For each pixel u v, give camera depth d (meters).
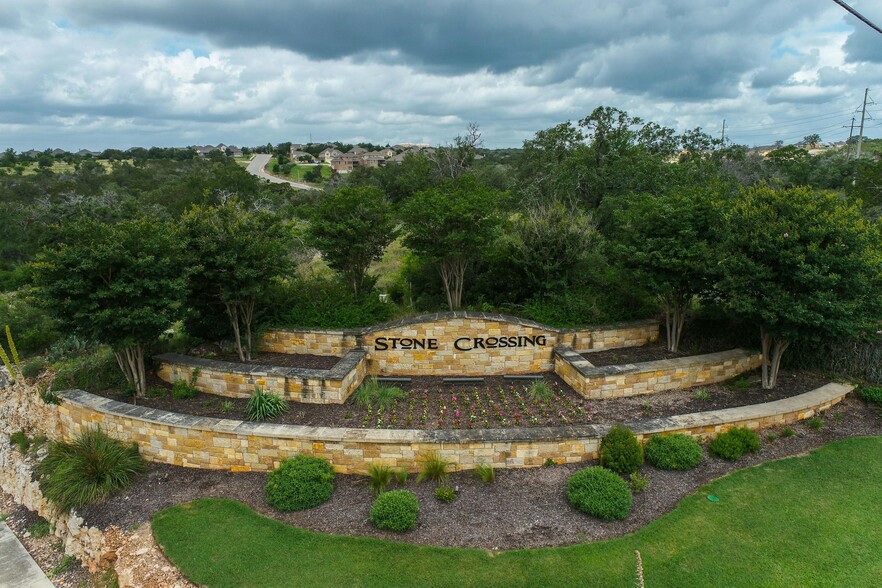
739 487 10.11
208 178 53.81
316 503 10.09
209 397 13.90
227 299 14.39
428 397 13.73
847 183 41.38
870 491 9.95
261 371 13.66
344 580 8.25
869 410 12.91
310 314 16.62
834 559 8.34
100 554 9.88
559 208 18.09
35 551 11.59
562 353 14.94
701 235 13.97
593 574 8.17
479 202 15.46
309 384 13.30
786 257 11.53
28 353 20.66
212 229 14.07
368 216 17.28
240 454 11.41
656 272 14.05
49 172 79.38
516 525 9.28
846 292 11.52
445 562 8.51
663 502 9.77
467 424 12.05
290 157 143.62
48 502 12.19
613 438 10.69
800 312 11.08
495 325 15.05
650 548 8.64
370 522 9.52
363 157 118.25
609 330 15.84
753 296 12.44
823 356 14.30
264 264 14.13
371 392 13.51
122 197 52.94
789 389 13.44
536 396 13.40
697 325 16.34
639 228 14.71
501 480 10.55
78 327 12.15
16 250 41.66
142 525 9.95
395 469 10.89
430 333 15.15
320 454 11.05
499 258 17.50
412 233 16.25
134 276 12.21
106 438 12.13
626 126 29.42
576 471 10.72
